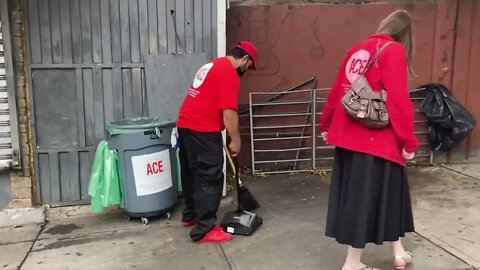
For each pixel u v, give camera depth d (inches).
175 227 163.6
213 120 144.4
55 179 174.1
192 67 179.0
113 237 155.5
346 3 228.5
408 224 122.1
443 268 130.7
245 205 165.3
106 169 160.4
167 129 164.4
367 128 113.3
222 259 138.2
